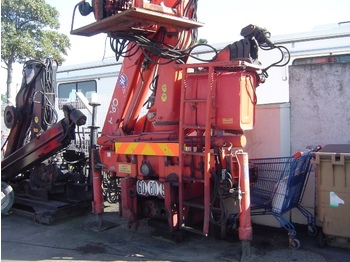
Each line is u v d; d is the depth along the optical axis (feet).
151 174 17.81
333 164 15.66
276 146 19.19
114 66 40.34
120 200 19.25
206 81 16.11
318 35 26.40
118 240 18.30
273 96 27.48
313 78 19.01
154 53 17.25
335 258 15.30
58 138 22.33
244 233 15.10
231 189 15.17
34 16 65.77
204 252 16.38
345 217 15.66
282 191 16.61
